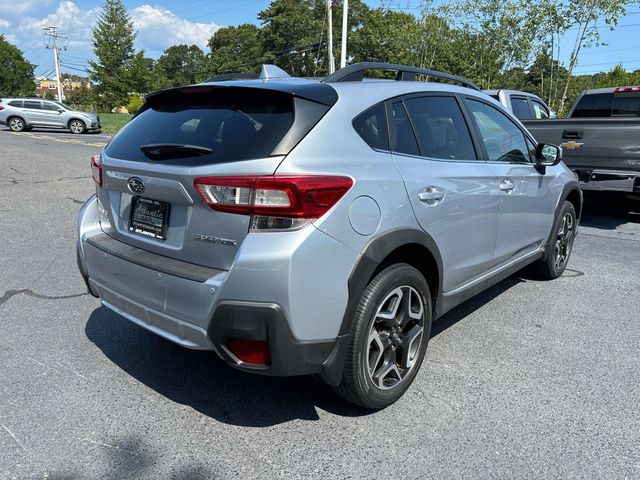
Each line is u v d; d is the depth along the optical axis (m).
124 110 63.72
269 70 3.29
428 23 23.50
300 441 2.67
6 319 4.05
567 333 4.05
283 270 2.32
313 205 2.39
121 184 2.96
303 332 2.43
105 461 2.48
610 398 3.11
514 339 3.93
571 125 7.59
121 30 60.16
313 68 59.50
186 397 3.06
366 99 2.94
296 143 2.49
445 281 3.37
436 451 2.60
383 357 2.93
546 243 4.98
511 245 4.20
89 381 3.20
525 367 3.49
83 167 12.91
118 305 3.02
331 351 2.57
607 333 4.06
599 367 3.50
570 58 19.08
